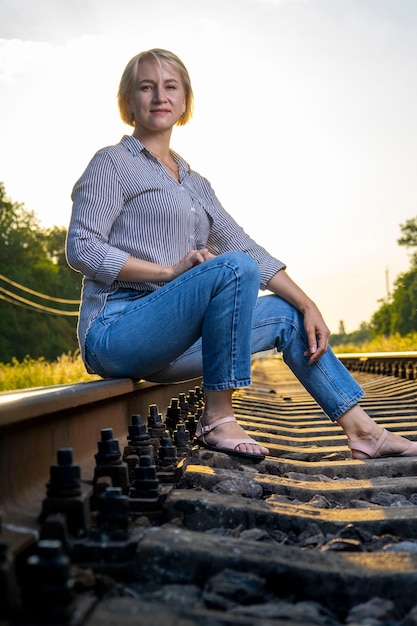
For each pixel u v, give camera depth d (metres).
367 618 1.76
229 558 1.97
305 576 1.92
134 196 3.84
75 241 3.68
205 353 3.62
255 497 3.08
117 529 2.08
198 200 4.07
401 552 2.11
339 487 3.21
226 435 3.74
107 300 3.82
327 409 3.95
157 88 3.91
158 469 3.09
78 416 3.09
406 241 87.69
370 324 100.19
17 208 64.69
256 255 4.10
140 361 3.75
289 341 3.91
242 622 1.65
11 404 2.12
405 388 10.19
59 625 1.53
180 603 1.82
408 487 3.23
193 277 3.54
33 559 1.56
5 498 2.18
